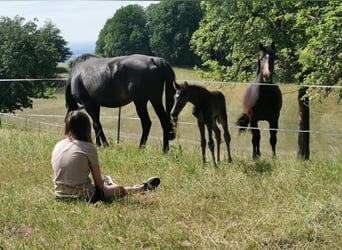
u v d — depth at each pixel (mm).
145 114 9930
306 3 15219
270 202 5980
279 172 7461
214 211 5727
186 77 42375
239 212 5688
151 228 5125
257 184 6848
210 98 8266
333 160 8359
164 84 9820
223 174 7484
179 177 7262
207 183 6754
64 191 6090
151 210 5816
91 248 4613
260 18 16297
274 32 16016
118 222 5305
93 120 10984
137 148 9820
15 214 5562
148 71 9688
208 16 17734
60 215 5535
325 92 13547
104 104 10648
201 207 5828
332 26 12062
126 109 40188
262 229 5074
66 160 6086
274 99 10031
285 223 5133
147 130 10031
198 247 4727
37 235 5027
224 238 4938
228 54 18062
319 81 12844
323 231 4945
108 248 4641
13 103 33062
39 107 45344
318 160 8703
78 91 10875
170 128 9734
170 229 5121
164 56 51562
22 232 5148
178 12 50594
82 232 5062
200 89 8180
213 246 4719
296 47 15703
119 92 10148
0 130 14062
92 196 6125
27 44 35406
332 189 6371
